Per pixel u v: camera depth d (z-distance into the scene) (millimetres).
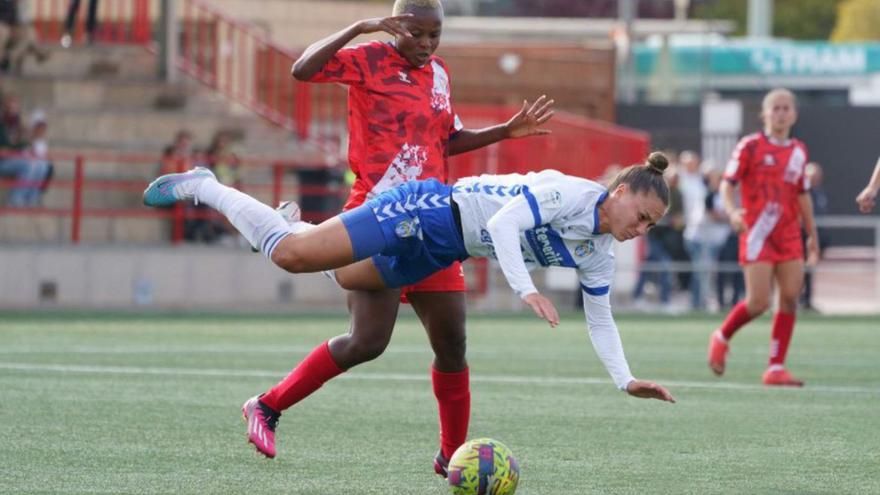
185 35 52281
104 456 15539
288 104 55625
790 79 82688
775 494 13984
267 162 44250
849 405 21172
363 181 14969
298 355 27438
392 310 14414
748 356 29688
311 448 16406
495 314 41625
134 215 43031
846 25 113500
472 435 17734
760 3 90250
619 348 13852
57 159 42188
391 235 13719
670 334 35000
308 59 14719
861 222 46062
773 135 24453
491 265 45469
